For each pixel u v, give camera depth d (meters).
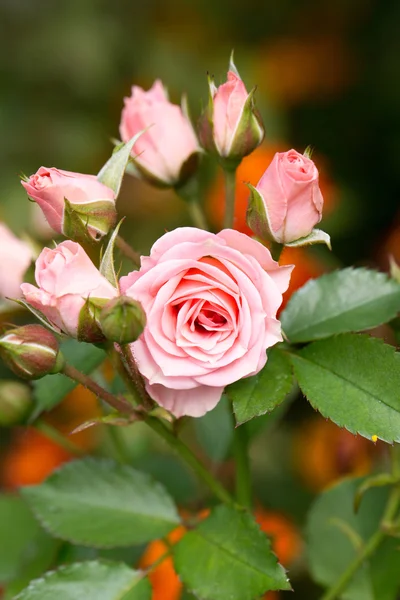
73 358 0.52
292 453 0.71
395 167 0.93
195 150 0.52
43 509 0.52
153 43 0.94
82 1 0.96
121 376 0.47
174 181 0.53
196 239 0.45
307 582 0.64
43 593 0.49
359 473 0.61
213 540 0.49
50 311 0.45
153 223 0.86
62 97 0.93
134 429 0.68
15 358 0.46
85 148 0.90
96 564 0.50
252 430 0.55
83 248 0.47
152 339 0.46
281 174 0.46
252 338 0.46
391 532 0.53
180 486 0.60
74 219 0.47
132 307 0.44
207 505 0.59
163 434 0.49
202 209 0.83
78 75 0.91
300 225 0.47
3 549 0.56
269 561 0.48
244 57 0.95
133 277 0.46
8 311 0.53
